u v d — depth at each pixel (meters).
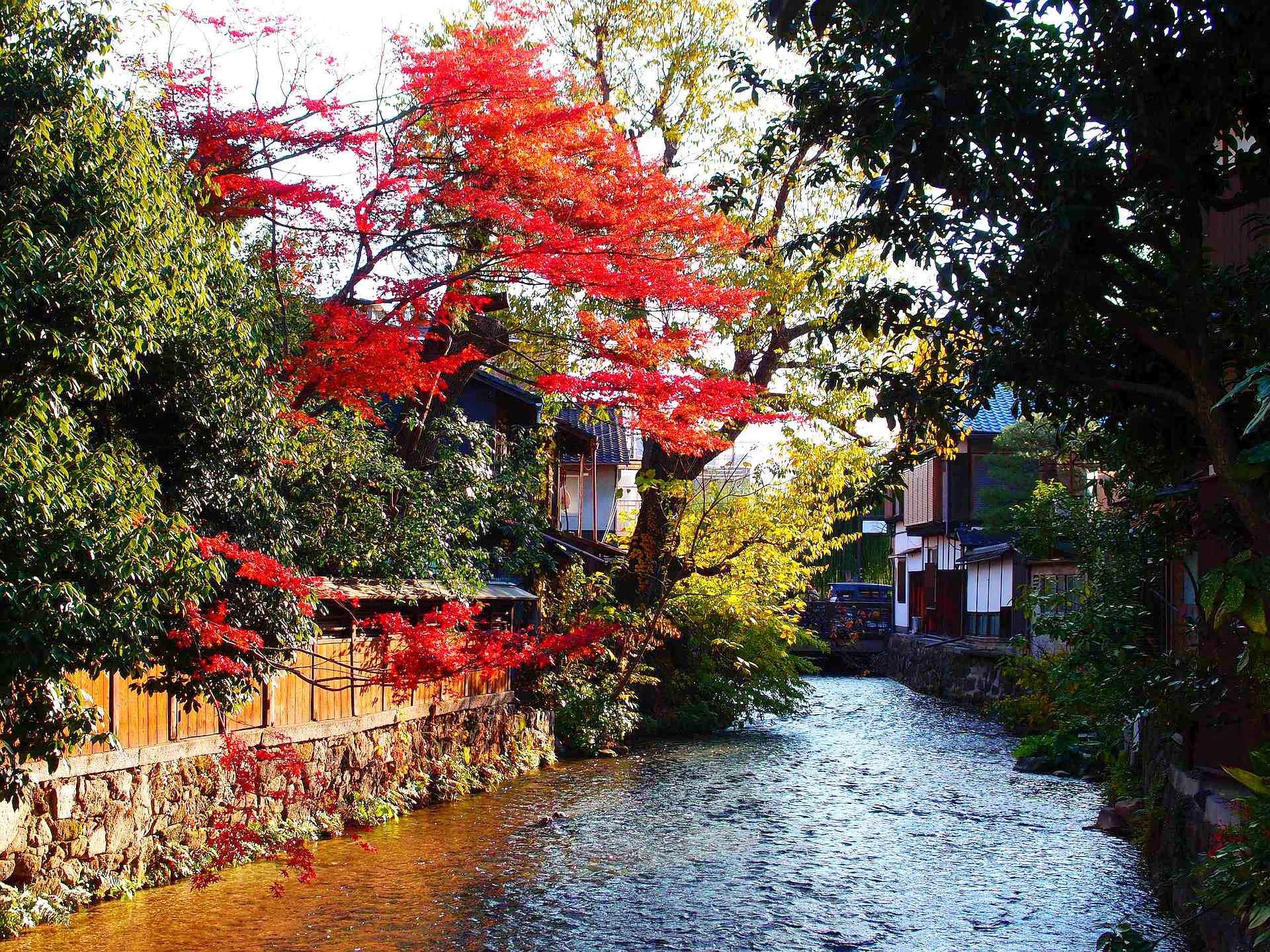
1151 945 7.04
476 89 10.29
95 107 7.30
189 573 7.28
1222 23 6.06
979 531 33.94
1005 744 23.23
